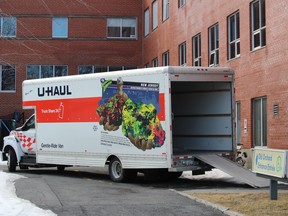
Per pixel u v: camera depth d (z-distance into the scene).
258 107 18.31
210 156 13.91
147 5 34.47
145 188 13.30
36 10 35.19
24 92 17.59
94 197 11.51
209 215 9.23
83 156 15.44
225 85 14.84
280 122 16.28
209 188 13.07
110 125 14.63
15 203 10.05
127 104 14.16
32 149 17.44
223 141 14.91
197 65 24.89
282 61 16.19
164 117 13.27
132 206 10.21
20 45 34.88
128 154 14.10
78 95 15.64
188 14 25.86
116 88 14.51
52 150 16.47
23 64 34.91
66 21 35.44
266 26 17.39
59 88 16.30
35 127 17.16
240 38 19.64
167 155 13.17
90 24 35.53
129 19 35.72
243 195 11.21
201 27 24.02
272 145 16.78
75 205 10.34
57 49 35.28
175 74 13.38
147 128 13.62
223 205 10.01
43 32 35.22
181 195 11.75
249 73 18.78
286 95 15.90
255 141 18.55
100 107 14.95
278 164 10.02
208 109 15.34
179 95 16.17
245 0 19.16
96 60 35.50
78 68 35.38
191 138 15.79
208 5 23.16
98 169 19.84
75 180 15.44
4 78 34.84
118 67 35.62
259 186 12.66
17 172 18.47
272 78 16.88
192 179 15.52
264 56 17.53
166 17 30.08
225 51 21.17
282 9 16.22
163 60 30.64
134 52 35.69
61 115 16.17
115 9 35.69
